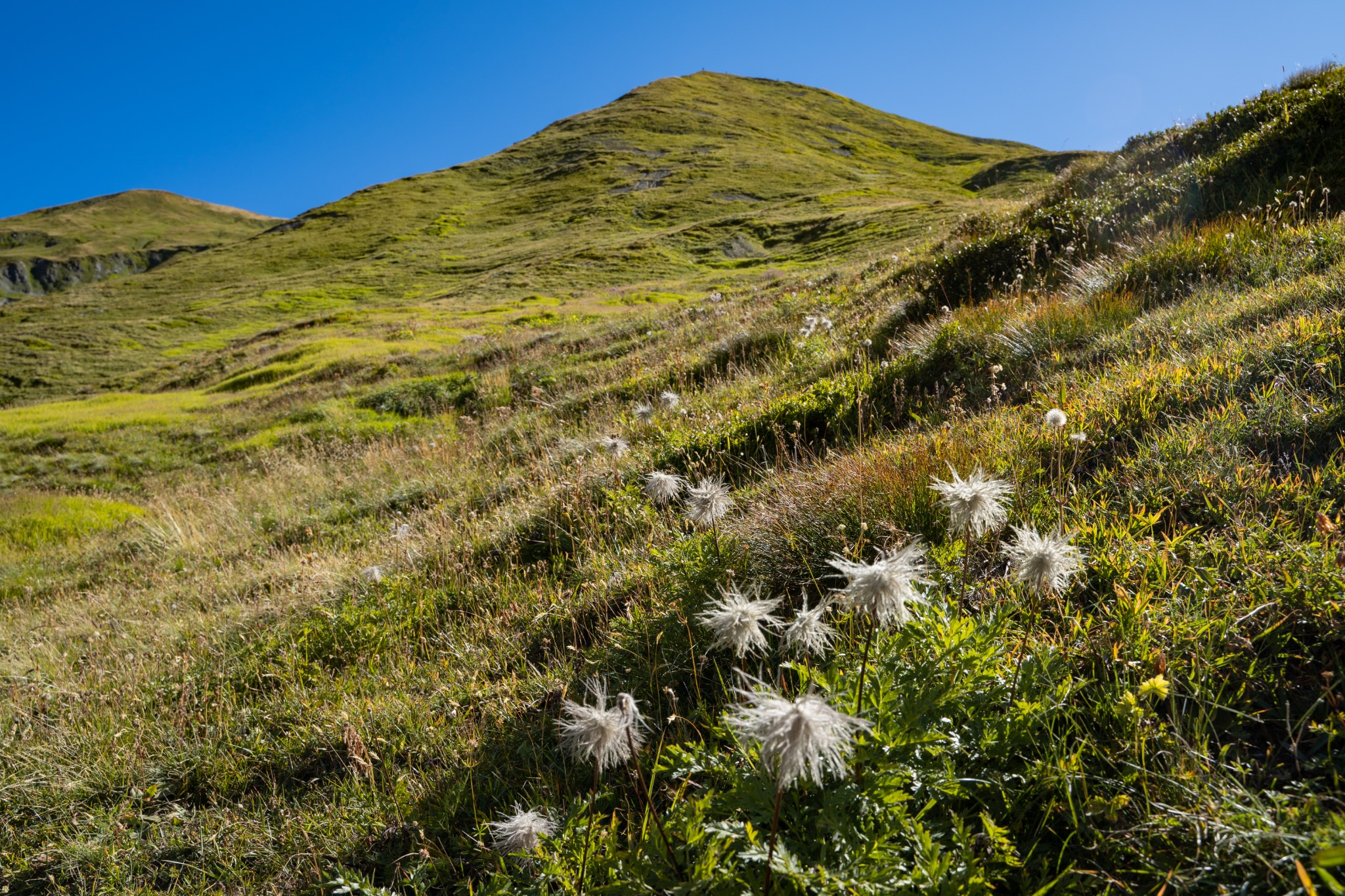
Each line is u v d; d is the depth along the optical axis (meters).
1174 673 2.37
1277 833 1.70
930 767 2.11
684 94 130.62
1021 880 1.92
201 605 7.57
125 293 77.31
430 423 16.28
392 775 3.58
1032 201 13.93
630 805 2.63
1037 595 2.66
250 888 3.23
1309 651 2.35
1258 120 9.81
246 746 4.34
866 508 3.75
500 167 106.44
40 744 4.82
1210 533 2.98
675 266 47.00
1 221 192.88
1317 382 3.56
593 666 3.78
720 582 3.65
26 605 10.20
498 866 2.73
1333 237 5.45
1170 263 6.42
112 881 3.50
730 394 8.84
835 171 86.69
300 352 29.39
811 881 1.76
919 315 9.27
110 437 20.67
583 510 5.98
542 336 21.98
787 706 1.43
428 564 6.25
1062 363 5.34
